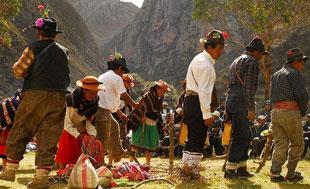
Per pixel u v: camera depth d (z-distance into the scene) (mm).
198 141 6617
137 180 6785
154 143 9031
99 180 5887
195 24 88250
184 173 6668
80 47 88125
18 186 6250
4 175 5785
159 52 98062
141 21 110250
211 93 6441
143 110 8930
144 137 8961
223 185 6371
